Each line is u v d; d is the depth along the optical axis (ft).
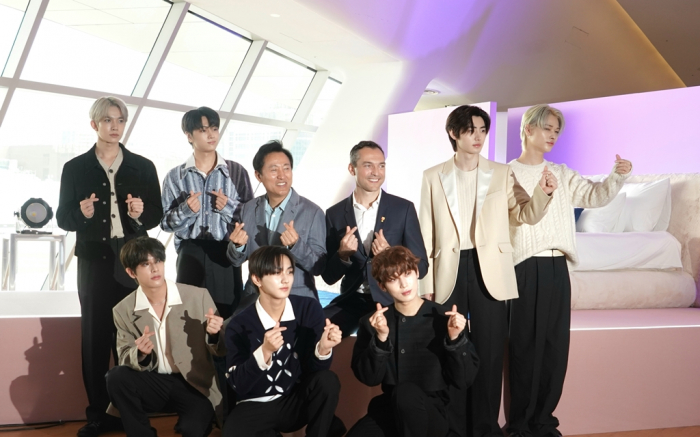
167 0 21.63
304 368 8.53
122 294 10.13
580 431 10.21
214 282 10.43
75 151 22.70
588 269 14.11
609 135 20.76
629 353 10.32
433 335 8.33
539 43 29.71
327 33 22.67
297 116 30.25
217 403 9.21
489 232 9.16
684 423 10.55
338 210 9.70
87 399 10.64
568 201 9.67
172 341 8.96
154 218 10.43
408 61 25.49
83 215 9.81
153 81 22.98
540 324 9.35
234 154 28.04
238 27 24.14
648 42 33.81
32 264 22.93
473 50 27.73
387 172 24.27
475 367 8.09
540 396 9.50
